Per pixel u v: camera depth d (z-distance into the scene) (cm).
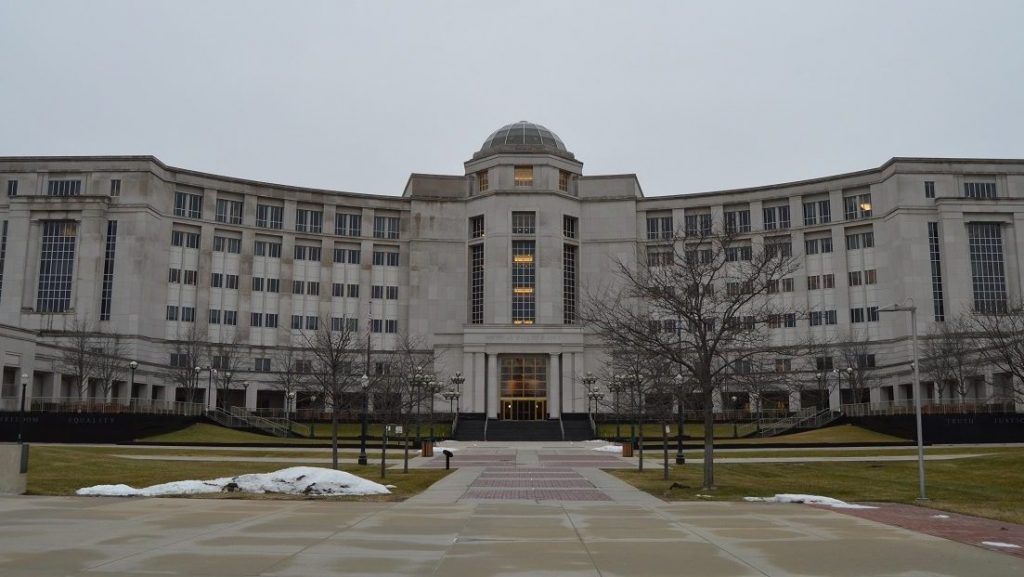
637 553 1434
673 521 1912
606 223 10875
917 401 2683
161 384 9400
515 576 1217
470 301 10875
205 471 3569
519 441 8175
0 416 6450
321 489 2572
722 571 1265
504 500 2483
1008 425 6612
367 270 10956
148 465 3816
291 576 1200
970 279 9281
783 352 4706
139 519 1853
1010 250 9350
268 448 6247
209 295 10069
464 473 3800
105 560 1313
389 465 4491
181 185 10081
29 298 9162
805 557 1393
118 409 6606
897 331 9531
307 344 10238
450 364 10112
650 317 4591
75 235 9281
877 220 9906
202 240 10081
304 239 10769
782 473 3894
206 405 8850
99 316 9175
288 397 9231
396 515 2003
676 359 3056
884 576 1225
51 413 6506
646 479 3438
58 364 7869
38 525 1733
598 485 3109
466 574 1230
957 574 1243
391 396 6856
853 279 10062
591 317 5938
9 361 7025
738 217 10738
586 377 8444
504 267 10550
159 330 9612
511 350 9838
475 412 9694
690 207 10862
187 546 1465
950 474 3841
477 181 11219
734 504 2366
